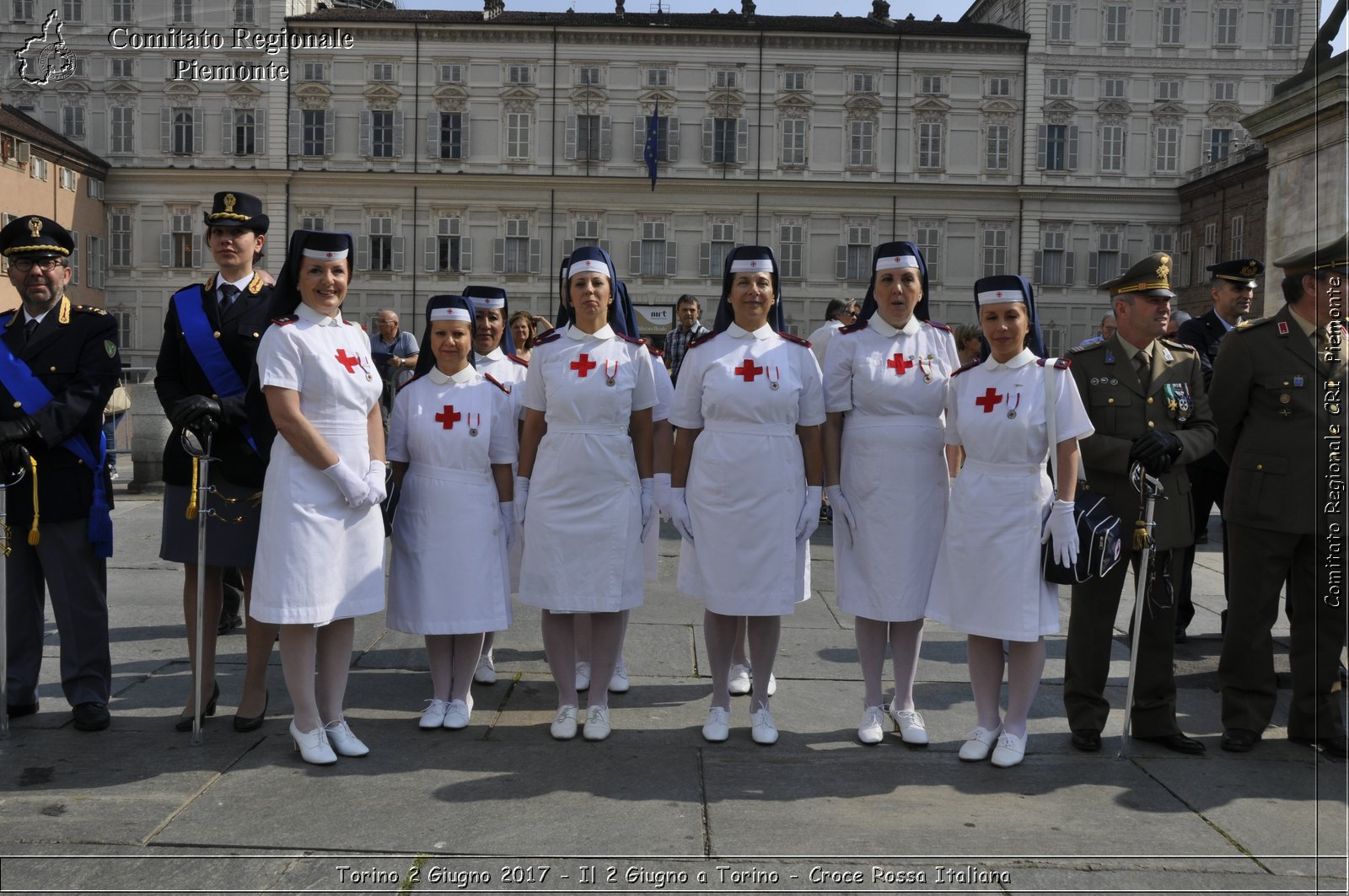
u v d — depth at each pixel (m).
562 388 5.09
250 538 5.04
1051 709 5.66
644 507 5.24
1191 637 7.30
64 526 5.05
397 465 5.33
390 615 5.27
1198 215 39.59
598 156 40.94
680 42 40.62
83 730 5.05
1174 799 4.42
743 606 4.96
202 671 5.05
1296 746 5.09
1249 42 40.56
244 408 5.02
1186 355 5.21
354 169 40.72
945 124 41.00
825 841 3.96
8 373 4.99
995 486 4.79
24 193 35.12
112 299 40.66
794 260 41.31
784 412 5.02
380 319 13.97
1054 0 40.53
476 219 40.97
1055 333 41.34
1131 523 5.03
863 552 5.11
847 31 40.56
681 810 4.24
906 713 5.14
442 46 40.50
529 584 5.13
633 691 5.92
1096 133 40.94
